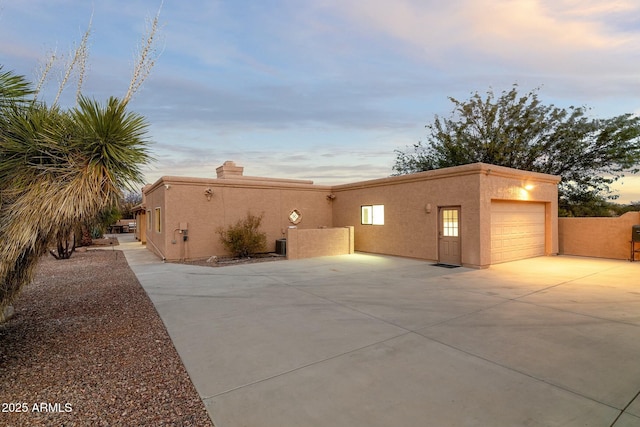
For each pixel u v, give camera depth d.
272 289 6.95
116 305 5.77
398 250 12.05
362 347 3.83
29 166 3.44
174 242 11.48
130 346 3.91
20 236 3.26
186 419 2.45
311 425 2.37
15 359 3.54
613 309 5.29
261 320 4.89
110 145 3.62
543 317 4.89
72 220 3.56
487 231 9.55
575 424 2.35
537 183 11.43
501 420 2.40
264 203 13.54
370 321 4.79
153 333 4.36
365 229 13.59
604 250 11.51
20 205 3.35
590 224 11.87
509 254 10.65
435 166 19.62
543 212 12.10
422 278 8.03
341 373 3.18
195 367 3.35
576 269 9.16
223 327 4.59
